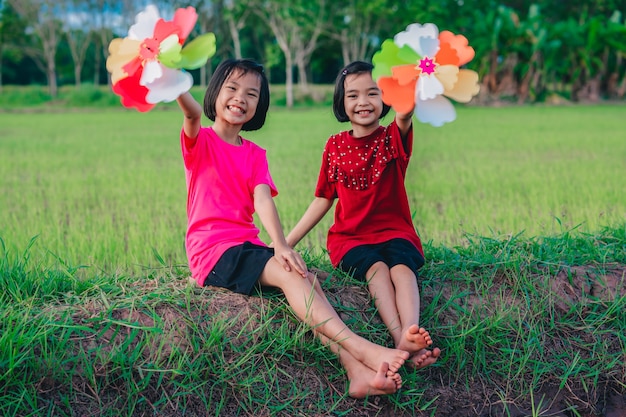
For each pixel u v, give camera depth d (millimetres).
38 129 19312
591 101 33844
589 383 3131
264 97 3293
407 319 2951
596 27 32219
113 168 10242
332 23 33969
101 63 50344
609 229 4301
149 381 2688
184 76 2818
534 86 32906
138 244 4875
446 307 3309
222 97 3199
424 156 11586
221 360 2797
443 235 5277
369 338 3064
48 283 3191
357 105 3342
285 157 11336
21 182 8812
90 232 5367
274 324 2990
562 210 5891
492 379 3080
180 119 24750
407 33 2920
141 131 18594
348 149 3455
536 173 9031
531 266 3617
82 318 2822
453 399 2951
